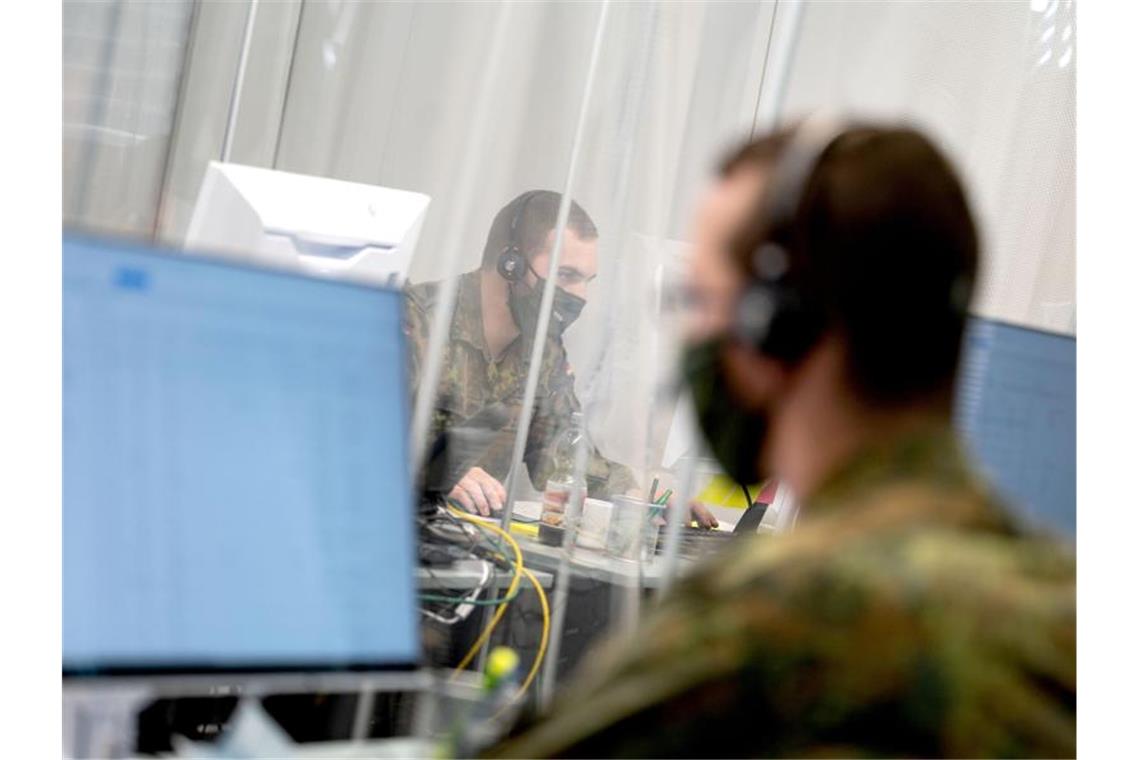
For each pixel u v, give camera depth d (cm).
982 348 239
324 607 158
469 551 267
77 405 146
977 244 122
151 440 150
